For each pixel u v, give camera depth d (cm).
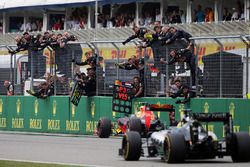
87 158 5697
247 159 5031
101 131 7331
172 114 6219
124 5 12219
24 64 10288
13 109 10412
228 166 4781
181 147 4947
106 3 11988
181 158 4966
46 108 9881
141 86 8681
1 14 14762
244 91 7800
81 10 12875
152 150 5500
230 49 7931
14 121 10400
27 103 10181
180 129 5194
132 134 5381
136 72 8844
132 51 9062
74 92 9362
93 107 9219
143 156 5591
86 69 9750
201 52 8175
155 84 8600
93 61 9238
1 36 13800
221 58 7981
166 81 8456
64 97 9600
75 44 9469
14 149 6781
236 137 5019
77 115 9438
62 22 13312
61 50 9650
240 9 10312
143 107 6562
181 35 8256
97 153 6228
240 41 7838
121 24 11850
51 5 13175
